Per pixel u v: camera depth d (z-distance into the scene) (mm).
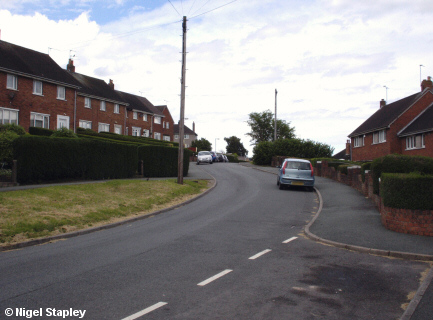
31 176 16828
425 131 29703
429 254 7680
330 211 13336
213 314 4707
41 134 28344
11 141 17844
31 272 6531
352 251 8211
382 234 9555
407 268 6918
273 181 25578
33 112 31562
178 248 8344
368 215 12250
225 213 13562
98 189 15742
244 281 6023
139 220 12641
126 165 23250
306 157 43250
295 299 5266
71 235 10055
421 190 9570
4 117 29234
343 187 20828
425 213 9484
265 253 7926
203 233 10078
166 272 6504
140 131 54469
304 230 10297
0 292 5504
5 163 17891
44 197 12914
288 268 6801
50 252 8117
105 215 12398
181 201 16562
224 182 25016
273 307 4961
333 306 5031
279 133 78938
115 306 4957
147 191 16984
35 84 31875
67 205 12562
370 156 39312
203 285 5812
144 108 55594
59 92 34438
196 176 28094
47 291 5539
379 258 7645
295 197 17953
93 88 44594
